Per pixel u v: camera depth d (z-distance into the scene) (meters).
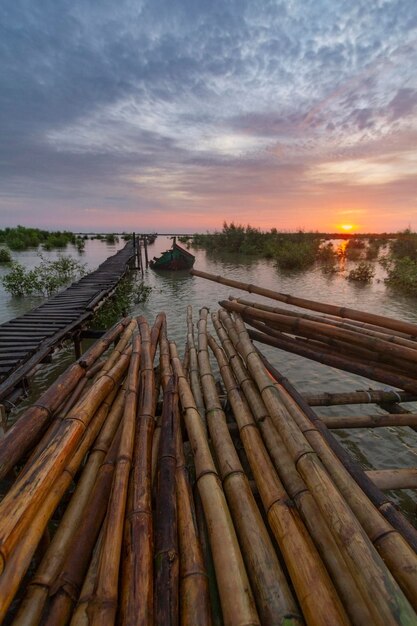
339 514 1.92
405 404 6.70
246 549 2.03
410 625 1.37
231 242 41.66
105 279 16.33
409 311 14.22
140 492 2.38
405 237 34.16
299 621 1.61
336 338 4.63
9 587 1.68
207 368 4.73
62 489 2.45
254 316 5.83
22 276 17.66
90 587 1.89
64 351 9.76
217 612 1.84
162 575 1.87
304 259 28.41
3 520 1.86
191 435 3.13
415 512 3.97
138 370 4.35
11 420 6.17
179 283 22.25
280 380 4.18
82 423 2.85
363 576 1.58
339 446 2.95
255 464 2.70
